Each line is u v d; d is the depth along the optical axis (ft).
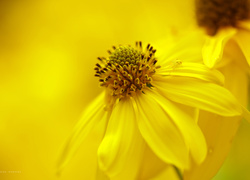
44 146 0.93
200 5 0.67
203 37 0.63
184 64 0.56
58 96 1.05
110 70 0.57
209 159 0.54
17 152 0.92
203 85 0.54
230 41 0.63
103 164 0.50
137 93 0.55
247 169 0.73
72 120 0.99
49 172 0.88
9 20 1.28
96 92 1.04
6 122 0.97
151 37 0.79
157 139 0.51
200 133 0.51
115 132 0.53
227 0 0.65
